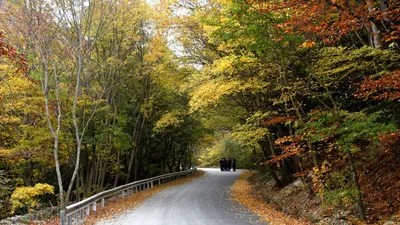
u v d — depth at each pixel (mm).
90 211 15055
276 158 13594
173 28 17125
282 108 16641
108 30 19219
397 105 10141
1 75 16016
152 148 34188
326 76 11898
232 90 14039
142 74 23062
